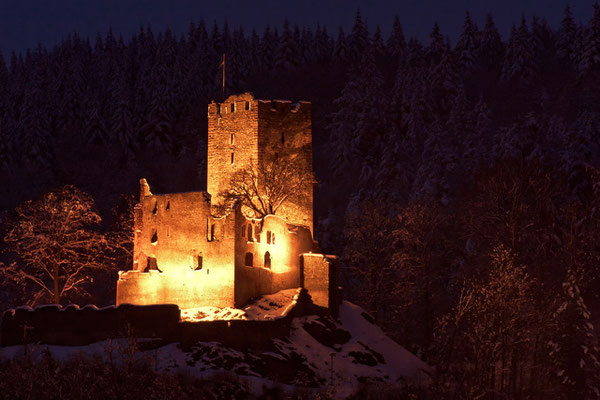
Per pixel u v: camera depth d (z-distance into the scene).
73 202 72.81
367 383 57.69
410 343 74.38
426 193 92.56
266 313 63.09
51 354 52.69
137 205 69.44
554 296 58.09
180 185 127.00
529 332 53.06
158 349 54.00
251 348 56.47
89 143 137.00
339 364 60.25
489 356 48.91
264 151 74.25
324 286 66.88
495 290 50.72
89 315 55.44
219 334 55.72
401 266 74.31
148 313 55.22
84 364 49.84
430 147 107.12
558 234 68.62
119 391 46.72
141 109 146.38
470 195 82.19
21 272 71.44
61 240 71.06
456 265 77.62
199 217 64.31
